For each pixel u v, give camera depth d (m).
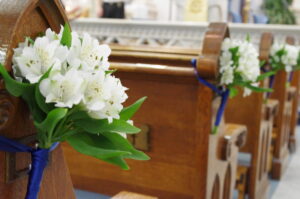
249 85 1.78
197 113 1.63
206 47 1.56
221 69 1.62
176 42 5.10
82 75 0.75
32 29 0.82
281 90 3.50
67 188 0.97
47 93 0.73
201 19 5.39
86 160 1.88
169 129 1.71
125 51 1.75
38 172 0.79
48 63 0.74
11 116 0.77
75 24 5.41
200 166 1.66
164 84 1.69
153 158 1.77
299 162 4.25
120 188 1.84
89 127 0.78
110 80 0.78
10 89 0.73
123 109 0.85
